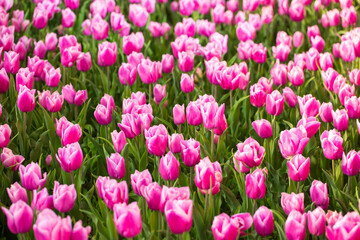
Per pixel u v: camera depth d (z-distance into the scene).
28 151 5.93
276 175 5.32
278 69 6.60
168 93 7.19
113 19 8.25
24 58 7.40
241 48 7.46
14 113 6.60
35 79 6.96
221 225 3.71
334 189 5.11
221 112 5.07
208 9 9.80
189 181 5.41
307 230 4.27
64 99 6.86
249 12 10.08
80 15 9.58
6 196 5.15
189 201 3.58
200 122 5.25
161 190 3.97
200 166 4.25
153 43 9.31
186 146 4.71
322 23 9.24
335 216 3.80
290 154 4.62
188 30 8.48
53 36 7.57
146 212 4.60
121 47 8.41
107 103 5.55
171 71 7.18
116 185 3.89
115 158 4.59
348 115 5.57
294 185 4.89
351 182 5.05
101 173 5.78
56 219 3.40
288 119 6.58
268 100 5.55
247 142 4.56
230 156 5.95
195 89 6.98
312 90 7.22
